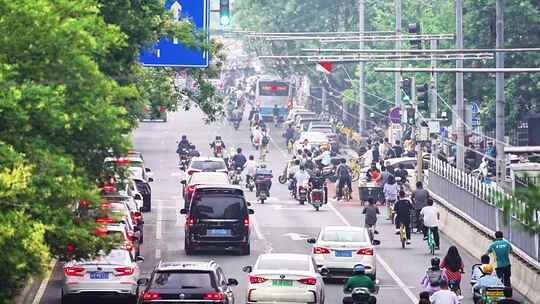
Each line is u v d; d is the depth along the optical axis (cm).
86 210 5441
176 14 9256
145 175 11931
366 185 12419
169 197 12812
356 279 6494
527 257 7838
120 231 6981
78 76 5178
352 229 7994
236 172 13912
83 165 5484
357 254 7812
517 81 14150
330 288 7712
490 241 8900
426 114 15725
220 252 9219
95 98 5216
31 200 4928
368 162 14562
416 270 8519
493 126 14088
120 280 6825
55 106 4959
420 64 17250
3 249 4762
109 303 7031
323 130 18738
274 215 11525
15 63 5031
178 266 6169
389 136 15950
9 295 5272
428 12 17750
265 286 6588
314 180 12056
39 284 7712
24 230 4759
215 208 8950
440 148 14038
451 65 14875
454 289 7081
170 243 9644
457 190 10338
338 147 17400
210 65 9569
